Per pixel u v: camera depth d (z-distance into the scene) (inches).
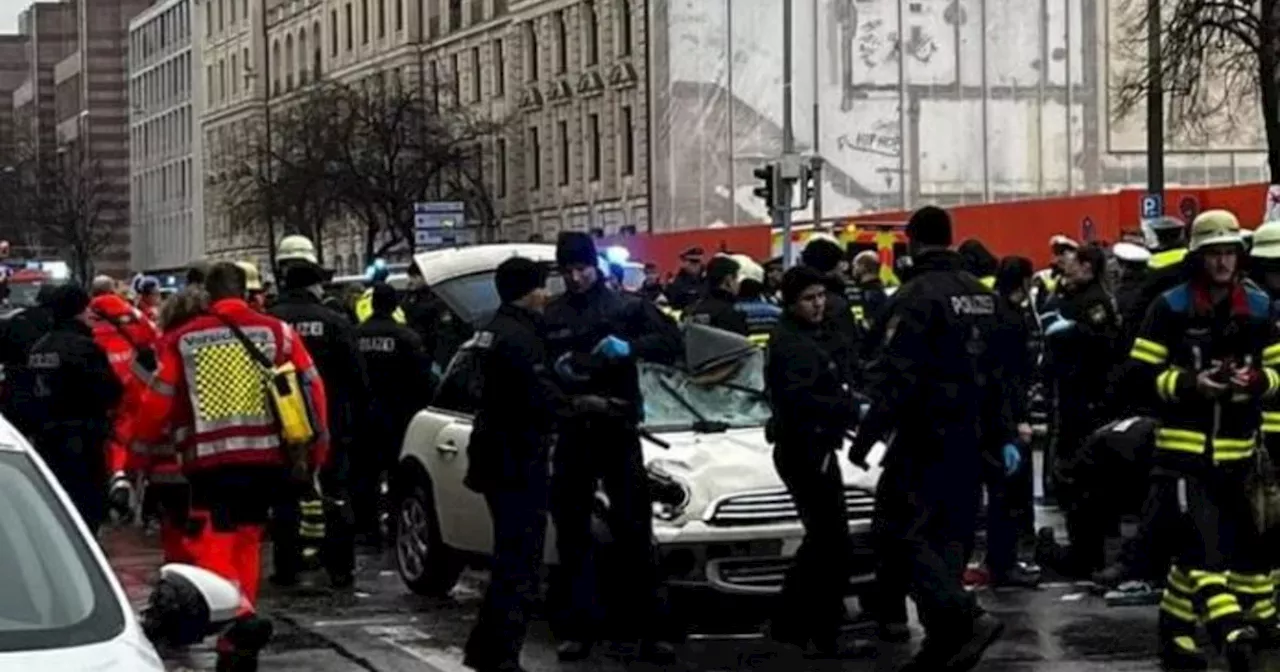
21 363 600.7
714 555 464.8
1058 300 607.2
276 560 594.6
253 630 381.7
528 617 423.2
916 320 400.8
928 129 2573.8
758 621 501.4
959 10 2586.1
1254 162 2605.8
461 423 543.5
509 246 808.9
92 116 5767.7
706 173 2544.3
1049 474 627.2
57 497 249.6
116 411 576.4
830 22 2549.2
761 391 517.0
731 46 2544.3
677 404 508.4
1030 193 2603.3
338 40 3676.2
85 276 4943.4
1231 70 1573.6
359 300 829.2
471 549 534.0
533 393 412.5
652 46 2576.3
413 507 565.0
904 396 400.2
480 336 418.3
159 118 4958.2
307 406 428.5
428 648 484.4
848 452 439.8
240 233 3575.3
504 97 3041.3
